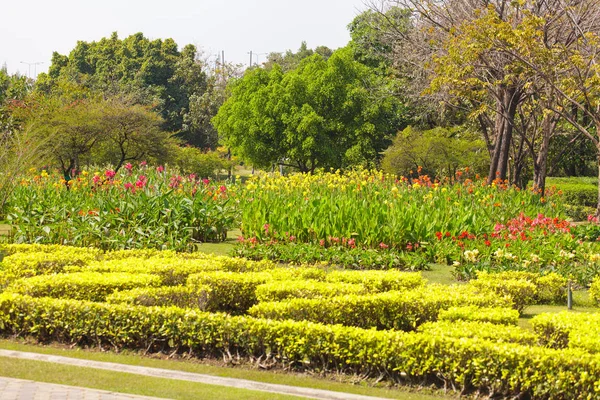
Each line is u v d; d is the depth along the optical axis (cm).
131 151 3538
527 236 1448
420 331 852
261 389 676
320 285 961
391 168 3622
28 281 944
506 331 744
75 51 7088
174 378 700
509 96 2427
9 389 615
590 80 1933
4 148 2106
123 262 1132
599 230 1728
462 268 1283
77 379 666
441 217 1599
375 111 3897
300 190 1997
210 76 7456
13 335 860
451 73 2258
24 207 1719
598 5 2178
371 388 698
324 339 739
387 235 1521
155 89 6469
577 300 1111
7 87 4050
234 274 1030
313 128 3844
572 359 639
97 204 1736
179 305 935
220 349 793
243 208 1800
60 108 3256
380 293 923
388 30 3061
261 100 4041
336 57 4028
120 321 821
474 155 3503
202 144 6638
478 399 671
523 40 1967
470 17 2423
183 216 1723
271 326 762
